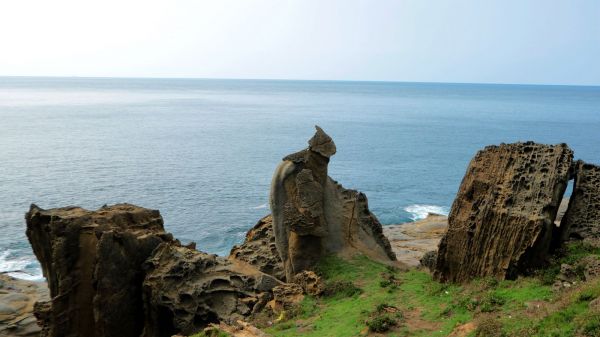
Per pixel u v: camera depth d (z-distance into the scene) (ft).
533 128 515.50
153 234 93.76
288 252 100.94
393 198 239.50
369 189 256.73
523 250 71.31
